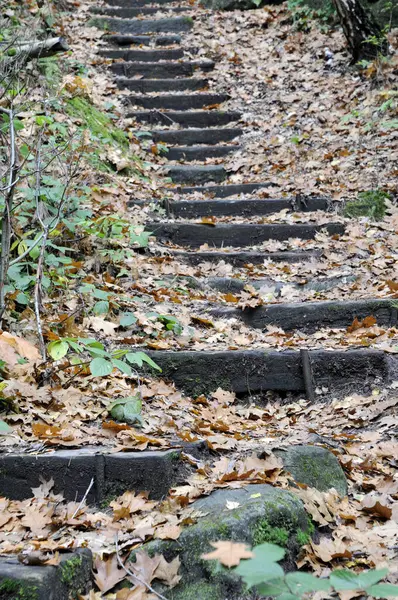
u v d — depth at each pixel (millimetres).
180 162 6633
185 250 4945
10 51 5574
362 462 2730
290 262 4805
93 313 3674
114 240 4434
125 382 3113
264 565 1035
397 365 3408
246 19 9125
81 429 2613
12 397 2666
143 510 2207
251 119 7242
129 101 7410
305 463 2545
